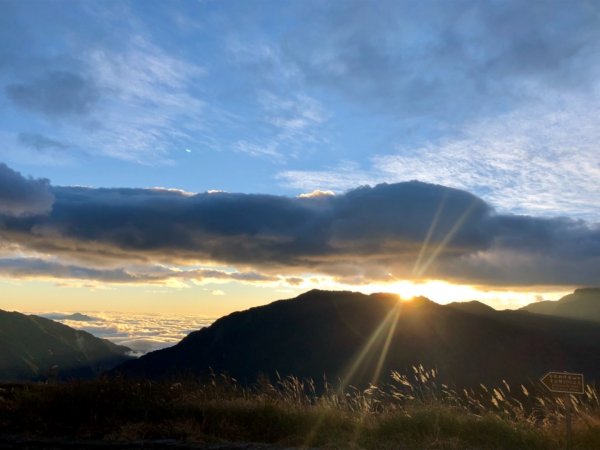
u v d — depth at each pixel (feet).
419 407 34.99
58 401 36.99
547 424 33.30
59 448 30.22
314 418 34.47
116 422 34.32
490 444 30.83
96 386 38.91
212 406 36.65
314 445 30.99
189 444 30.73
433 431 32.24
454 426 32.48
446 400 36.60
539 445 30.53
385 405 36.91
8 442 31.55
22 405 37.40
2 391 42.83
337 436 32.24
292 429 33.42
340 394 38.01
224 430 33.32
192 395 39.47
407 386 38.88
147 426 33.58
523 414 34.55
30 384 45.78
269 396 38.96
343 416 35.17
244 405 37.01
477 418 33.65
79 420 35.14
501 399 35.50
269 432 33.12
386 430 32.89
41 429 33.96
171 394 39.04
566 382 30.22
